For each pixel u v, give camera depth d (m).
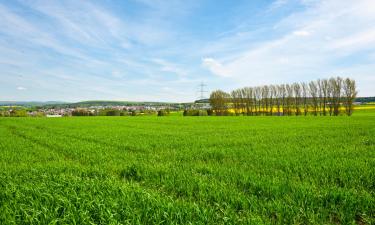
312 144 17.81
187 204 5.90
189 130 33.41
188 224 4.91
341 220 5.46
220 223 5.07
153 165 11.12
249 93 116.31
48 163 12.16
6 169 10.17
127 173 9.91
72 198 5.92
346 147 15.76
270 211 5.75
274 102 111.56
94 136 26.14
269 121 54.91
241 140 20.91
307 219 5.47
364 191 6.96
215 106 115.69
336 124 40.06
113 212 5.29
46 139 23.58
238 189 7.42
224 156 13.54
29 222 4.97
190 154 14.34
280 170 9.70
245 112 118.44
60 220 4.91
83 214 5.05
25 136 27.31
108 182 7.48
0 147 18.64
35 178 8.27
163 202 5.87
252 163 11.41
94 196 6.12
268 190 6.97
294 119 61.53
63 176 8.10
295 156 12.82
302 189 6.94
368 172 8.71
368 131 26.69
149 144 19.48
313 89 101.38
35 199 6.02
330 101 96.50
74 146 18.64
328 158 11.98
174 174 9.01
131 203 5.82
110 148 17.78
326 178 8.23
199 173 9.50
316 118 64.12
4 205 5.54
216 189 7.11
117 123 52.81
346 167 9.70
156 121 60.31
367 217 5.57
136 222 4.95
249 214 5.50
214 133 28.58
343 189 7.03
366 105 149.00
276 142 19.52
